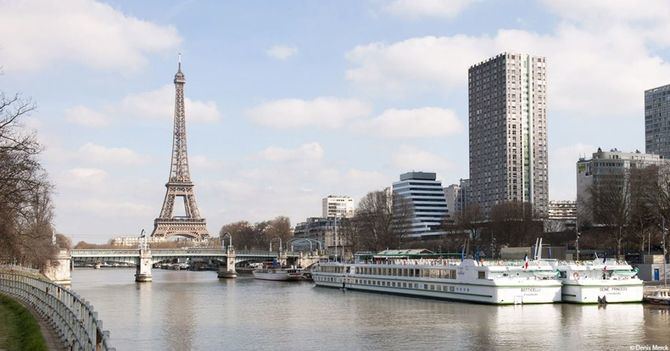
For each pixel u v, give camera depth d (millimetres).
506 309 139500
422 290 173250
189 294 199750
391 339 102938
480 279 150750
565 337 103125
